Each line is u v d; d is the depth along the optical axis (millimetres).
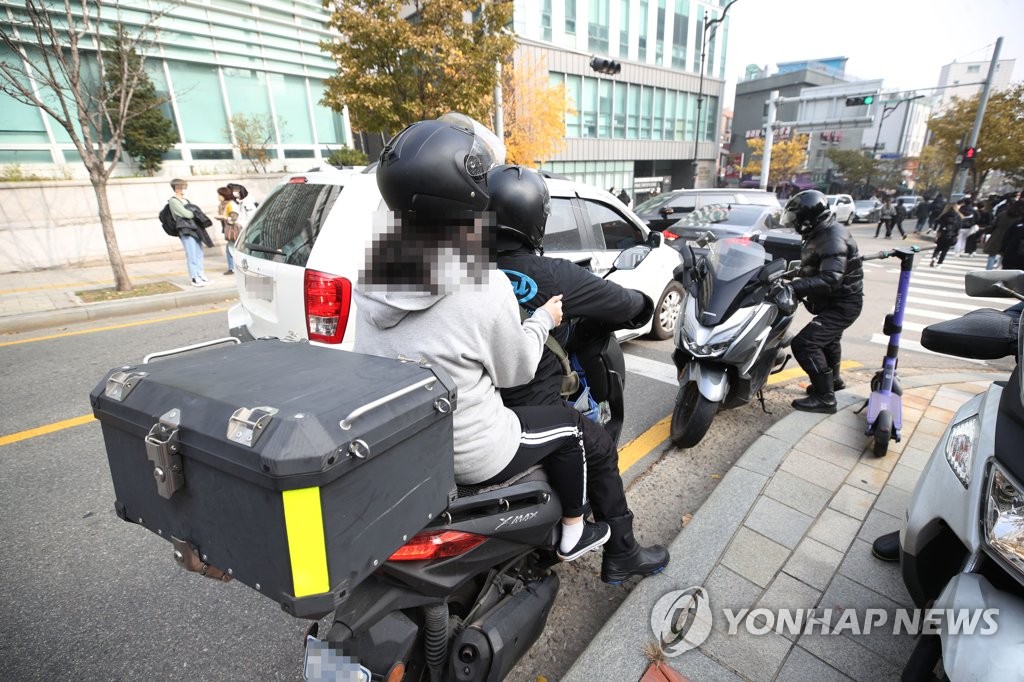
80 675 2062
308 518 1003
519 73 17766
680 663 1949
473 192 1300
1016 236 8656
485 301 1379
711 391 3281
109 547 2785
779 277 3416
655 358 5473
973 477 1621
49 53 10359
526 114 18266
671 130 33031
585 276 1979
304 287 3266
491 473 1539
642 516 2965
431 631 1551
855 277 3697
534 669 2074
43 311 7043
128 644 2209
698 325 3377
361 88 10156
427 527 1473
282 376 1256
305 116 15211
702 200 11016
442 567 1493
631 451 3674
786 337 3963
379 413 1125
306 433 990
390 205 1344
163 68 12523
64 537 2857
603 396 2848
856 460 3207
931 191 54375
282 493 978
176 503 1189
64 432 4012
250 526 1059
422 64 9922
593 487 2105
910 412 3879
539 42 24203
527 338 1498
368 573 1144
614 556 2213
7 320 6621
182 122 13023
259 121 14227
